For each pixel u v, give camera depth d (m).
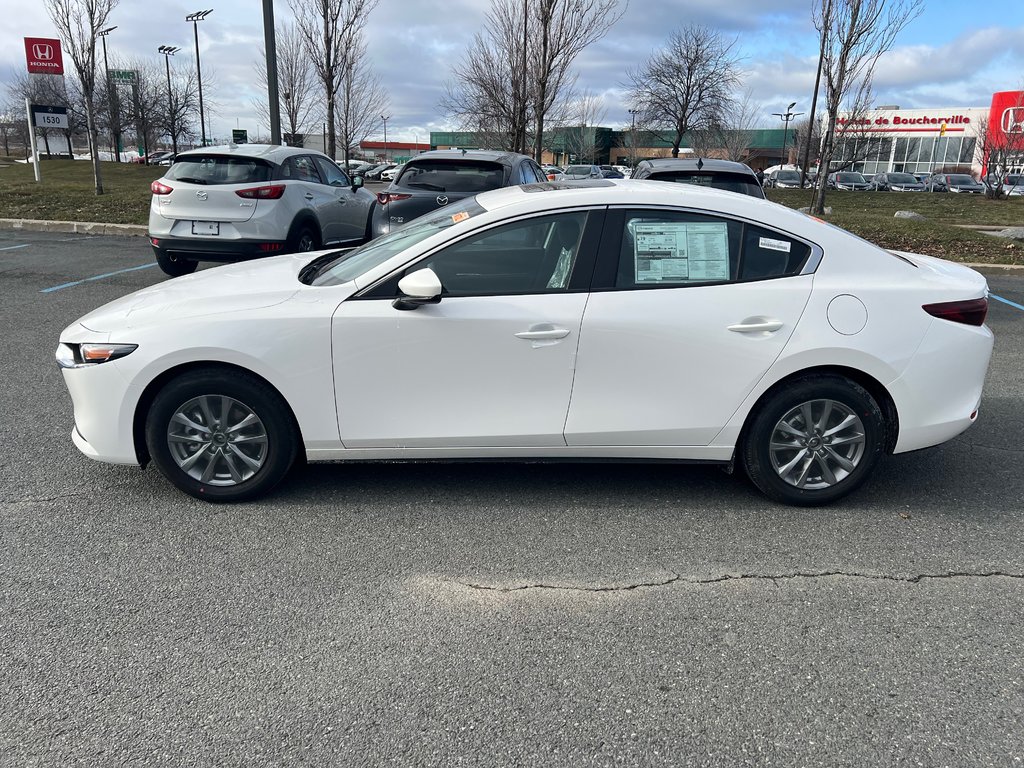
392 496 3.98
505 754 2.29
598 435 3.74
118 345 3.59
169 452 3.73
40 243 12.56
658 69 37.44
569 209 3.68
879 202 28.12
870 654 2.78
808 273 3.72
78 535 3.52
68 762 2.23
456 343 3.61
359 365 3.62
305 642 2.80
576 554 3.45
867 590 3.20
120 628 2.85
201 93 48.47
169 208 8.80
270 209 8.84
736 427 3.77
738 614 3.01
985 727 2.43
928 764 2.28
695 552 3.48
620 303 3.63
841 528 3.72
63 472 4.16
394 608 3.02
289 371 3.60
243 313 3.60
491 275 3.68
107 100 38.69
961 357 3.76
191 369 3.65
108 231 13.97
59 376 5.81
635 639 2.85
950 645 2.84
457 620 2.95
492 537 3.58
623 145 61.22
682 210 3.71
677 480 4.24
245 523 3.67
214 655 2.71
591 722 2.43
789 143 69.88
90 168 37.56
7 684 2.55
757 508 3.92
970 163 57.25
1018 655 2.79
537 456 3.81
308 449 3.75
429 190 8.54
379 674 2.63
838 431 3.80
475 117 26.81
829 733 2.40
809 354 3.66
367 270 3.75
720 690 2.58
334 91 19.91
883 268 3.78
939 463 4.52
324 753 2.28
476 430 3.71
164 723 2.39
